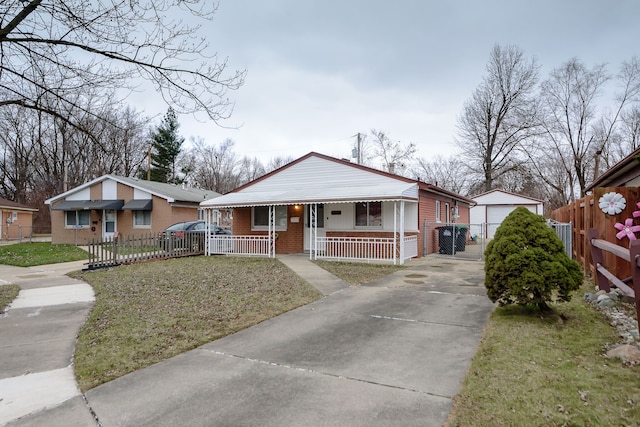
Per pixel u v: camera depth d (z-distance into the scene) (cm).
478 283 911
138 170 4222
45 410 333
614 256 732
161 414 321
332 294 809
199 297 784
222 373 405
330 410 320
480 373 378
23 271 1258
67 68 663
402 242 1281
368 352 460
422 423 295
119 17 632
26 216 3281
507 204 2756
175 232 1667
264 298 770
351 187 1523
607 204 742
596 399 311
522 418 290
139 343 506
